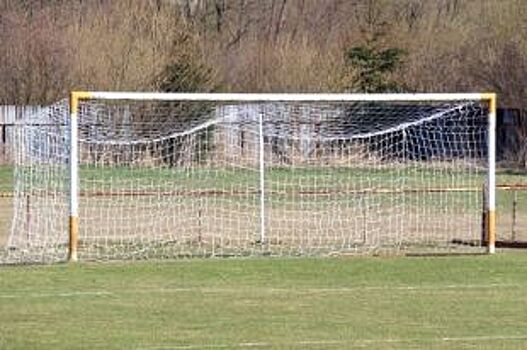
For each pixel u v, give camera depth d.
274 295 36.66
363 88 122.25
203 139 81.25
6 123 94.69
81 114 78.25
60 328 30.50
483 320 32.06
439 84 125.00
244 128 81.25
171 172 79.75
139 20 115.06
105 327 30.69
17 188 59.47
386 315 32.88
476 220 61.38
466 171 80.38
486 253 48.47
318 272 42.12
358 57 122.50
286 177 78.44
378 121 81.00
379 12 141.12
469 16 141.62
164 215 61.72
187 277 40.62
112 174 77.50
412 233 56.78
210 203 66.69
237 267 43.44
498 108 108.44
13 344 28.20
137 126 80.62
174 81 110.56
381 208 65.69
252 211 64.12
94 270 42.38
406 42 130.62
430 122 79.88
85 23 115.69
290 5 155.50
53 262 44.91
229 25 153.25
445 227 58.97
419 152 80.19
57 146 63.50
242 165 81.00
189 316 32.59
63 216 57.72
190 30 120.44
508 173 95.44
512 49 117.06
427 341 28.89
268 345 28.30
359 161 80.38
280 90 118.81
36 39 110.88
